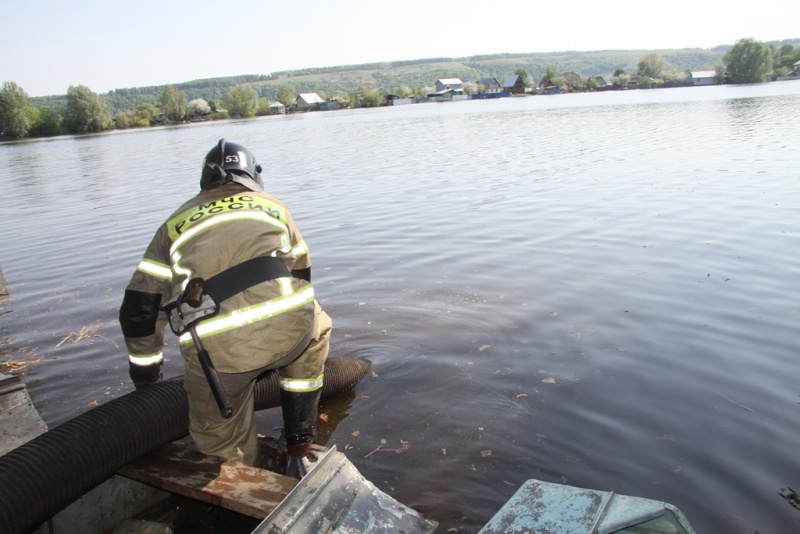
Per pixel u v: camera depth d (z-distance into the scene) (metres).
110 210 13.43
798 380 4.26
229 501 2.63
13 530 2.47
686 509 3.04
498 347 5.01
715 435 3.65
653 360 4.64
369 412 4.12
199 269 2.65
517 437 3.73
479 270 7.07
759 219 8.51
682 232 8.11
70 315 6.50
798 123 23.52
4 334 6.04
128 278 7.79
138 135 66.31
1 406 3.68
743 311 5.44
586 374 4.48
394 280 6.90
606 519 2.44
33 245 10.29
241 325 2.59
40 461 2.58
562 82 141.75
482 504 3.14
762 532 2.87
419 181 14.19
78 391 4.72
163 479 2.80
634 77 140.88
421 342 5.18
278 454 3.25
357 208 11.31
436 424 3.92
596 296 6.00
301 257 3.14
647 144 18.98
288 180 15.94
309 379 3.06
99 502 3.00
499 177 13.88
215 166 2.95
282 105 137.62
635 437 3.68
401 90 147.25
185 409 3.04
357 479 2.89
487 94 137.88
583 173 13.62
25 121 93.38
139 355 3.13
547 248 7.78
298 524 2.46
